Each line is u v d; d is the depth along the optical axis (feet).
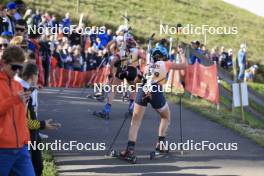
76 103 64.64
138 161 41.42
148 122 56.59
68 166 38.78
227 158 44.29
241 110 66.59
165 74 41.57
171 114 62.54
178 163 41.63
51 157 39.81
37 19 86.17
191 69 74.23
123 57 55.72
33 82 28.78
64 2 146.82
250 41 177.27
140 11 169.48
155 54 41.98
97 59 90.27
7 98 24.70
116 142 46.73
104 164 39.88
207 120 60.49
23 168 26.05
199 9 195.42
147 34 138.72
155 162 41.47
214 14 196.44
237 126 57.57
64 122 53.16
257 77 139.85
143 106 41.06
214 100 69.41
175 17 175.11
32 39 52.90
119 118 57.21
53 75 85.30
